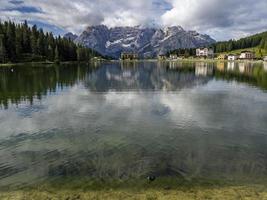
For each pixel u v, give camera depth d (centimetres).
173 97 4969
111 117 3403
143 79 8775
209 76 9888
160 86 6750
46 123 3142
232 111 3738
